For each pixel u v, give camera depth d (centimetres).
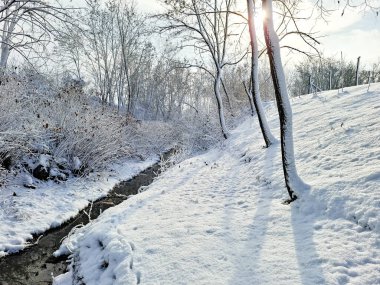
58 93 1218
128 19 2917
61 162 1075
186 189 764
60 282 513
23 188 888
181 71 3884
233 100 2009
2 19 795
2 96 930
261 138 1098
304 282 333
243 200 608
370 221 397
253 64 965
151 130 2177
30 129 939
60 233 721
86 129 1143
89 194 984
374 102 851
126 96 3628
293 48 1055
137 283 392
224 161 1038
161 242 475
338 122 807
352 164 563
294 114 1063
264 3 539
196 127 1769
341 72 3228
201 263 403
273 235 444
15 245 626
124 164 1497
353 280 320
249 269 375
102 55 2889
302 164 664
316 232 422
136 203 706
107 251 492
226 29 1543
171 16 1497
